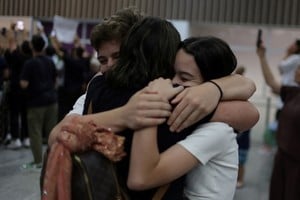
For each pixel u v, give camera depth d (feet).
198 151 3.28
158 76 3.46
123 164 3.32
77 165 3.10
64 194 3.06
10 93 16.79
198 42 3.58
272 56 27.73
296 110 8.24
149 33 3.47
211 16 27.22
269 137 23.86
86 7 27.81
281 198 8.57
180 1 27.43
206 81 3.63
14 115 16.89
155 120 3.15
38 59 15.26
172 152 3.23
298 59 19.81
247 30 27.99
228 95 3.52
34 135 14.43
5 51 16.37
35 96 14.82
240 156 14.65
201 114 3.33
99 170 3.11
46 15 27.02
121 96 3.46
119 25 3.95
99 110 3.54
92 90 3.71
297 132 8.22
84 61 19.92
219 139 3.38
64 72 19.40
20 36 17.24
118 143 3.19
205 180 3.51
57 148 3.20
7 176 12.38
